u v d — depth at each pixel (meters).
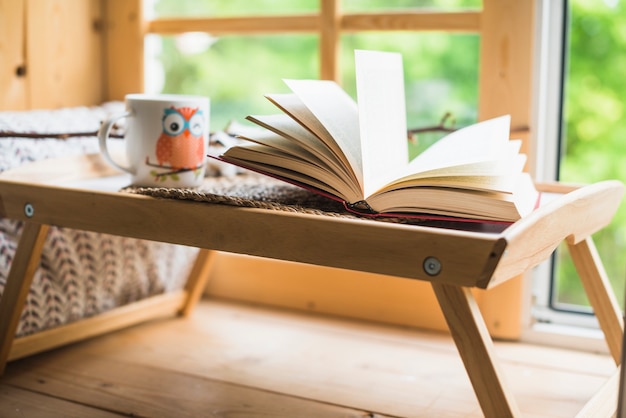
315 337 1.40
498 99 1.32
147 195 0.94
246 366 1.25
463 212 0.85
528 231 0.77
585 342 1.35
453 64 3.16
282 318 1.50
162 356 1.29
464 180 0.86
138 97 1.05
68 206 0.99
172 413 1.07
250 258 1.58
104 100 1.64
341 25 1.42
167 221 0.92
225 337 1.39
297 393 1.15
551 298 1.42
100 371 1.22
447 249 0.76
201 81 3.35
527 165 1.32
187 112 1.03
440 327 1.44
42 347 1.22
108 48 1.62
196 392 1.15
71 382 1.17
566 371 1.25
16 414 1.06
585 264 1.10
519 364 1.28
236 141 1.27
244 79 3.45
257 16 1.49
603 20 2.03
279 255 0.86
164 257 1.41
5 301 1.12
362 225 0.80
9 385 1.15
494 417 0.78
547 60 1.34
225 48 3.38
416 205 0.86
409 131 1.30
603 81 2.06
